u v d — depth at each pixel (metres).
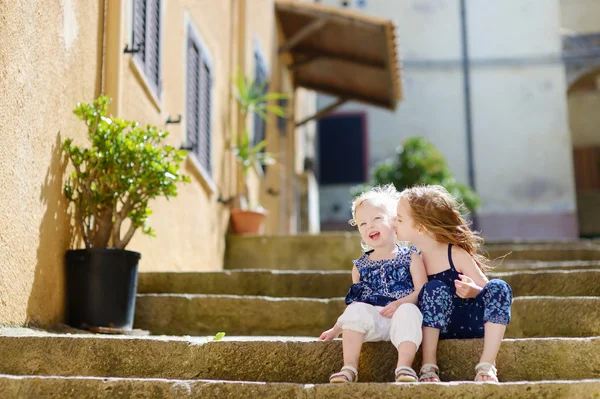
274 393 2.82
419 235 3.31
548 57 18.62
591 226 20.20
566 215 17.92
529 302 3.94
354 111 18.78
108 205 4.45
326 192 18.56
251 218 8.42
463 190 15.34
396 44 10.54
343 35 11.16
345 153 18.67
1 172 3.62
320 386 2.81
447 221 3.29
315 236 7.96
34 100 3.98
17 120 3.78
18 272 3.78
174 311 4.71
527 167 18.23
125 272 4.35
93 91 4.88
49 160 4.15
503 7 18.89
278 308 4.67
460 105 18.62
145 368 3.25
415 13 19.03
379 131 18.69
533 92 18.55
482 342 3.07
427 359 3.02
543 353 3.12
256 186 9.98
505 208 18.09
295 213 13.21
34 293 3.95
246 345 3.22
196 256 7.09
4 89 3.66
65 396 2.86
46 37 4.14
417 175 15.23
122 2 5.21
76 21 4.59
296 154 13.66
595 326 3.82
